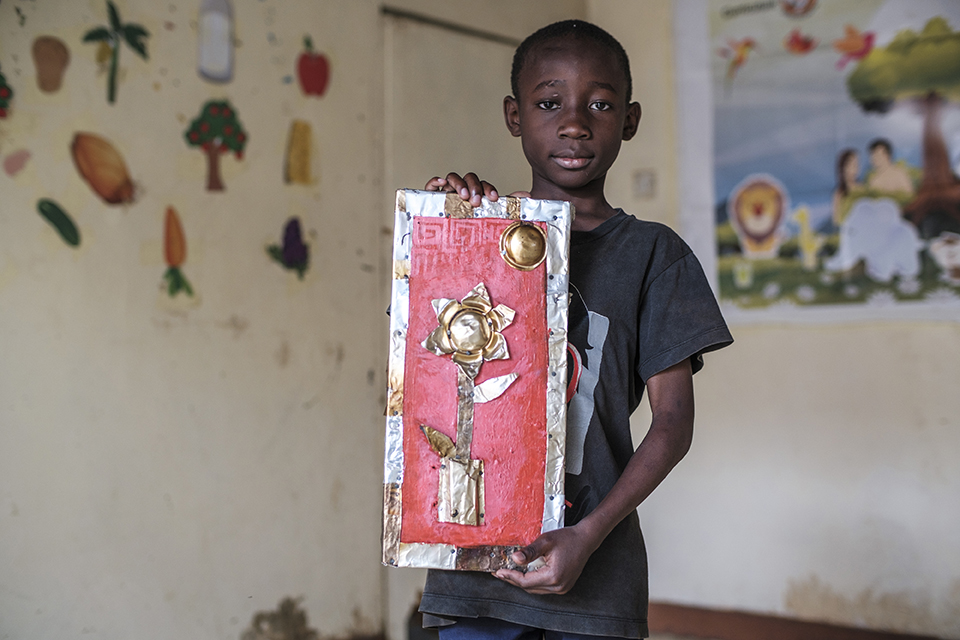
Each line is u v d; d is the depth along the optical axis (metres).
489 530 1.12
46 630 2.21
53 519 2.23
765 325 3.23
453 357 1.12
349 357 2.86
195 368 2.50
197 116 2.53
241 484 2.58
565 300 1.15
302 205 2.76
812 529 3.10
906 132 3.04
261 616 2.61
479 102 3.28
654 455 1.17
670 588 3.29
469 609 1.19
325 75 2.83
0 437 2.15
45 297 2.23
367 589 2.86
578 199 1.30
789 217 3.21
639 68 3.49
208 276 2.54
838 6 3.15
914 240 3.02
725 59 3.33
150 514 2.40
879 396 3.04
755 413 3.22
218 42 2.58
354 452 2.86
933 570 2.92
